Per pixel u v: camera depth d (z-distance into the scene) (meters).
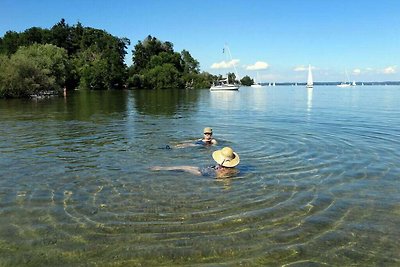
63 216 8.48
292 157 14.23
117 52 132.62
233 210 8.81
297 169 12.45
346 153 14.96
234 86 122.06
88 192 10.12
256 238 7.44
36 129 22.22
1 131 21.28
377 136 19.30
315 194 9.97
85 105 45.72
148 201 9.39
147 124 25.02
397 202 9.40
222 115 32.09
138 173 11.94
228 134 20.20
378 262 6.61
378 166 12.87
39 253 6.86
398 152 15.14
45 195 9.88
